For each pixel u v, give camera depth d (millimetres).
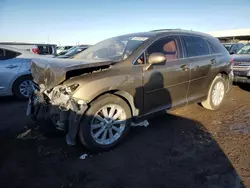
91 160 2926
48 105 3191
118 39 4125
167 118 4430
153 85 3484
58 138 3535
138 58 3387
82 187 2410
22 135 3639
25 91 6074
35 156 3016
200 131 3816
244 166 2768
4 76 5723
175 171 2682
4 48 5832
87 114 2908
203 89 4559
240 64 6879
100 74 2982
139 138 3545
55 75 2807
